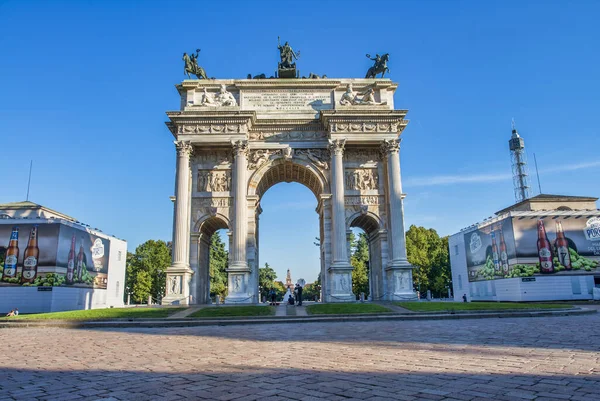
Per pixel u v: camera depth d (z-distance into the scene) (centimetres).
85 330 2855
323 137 5441
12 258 6644
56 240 6706
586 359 1317
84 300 7506
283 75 5819
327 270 5156
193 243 5156
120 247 9131
